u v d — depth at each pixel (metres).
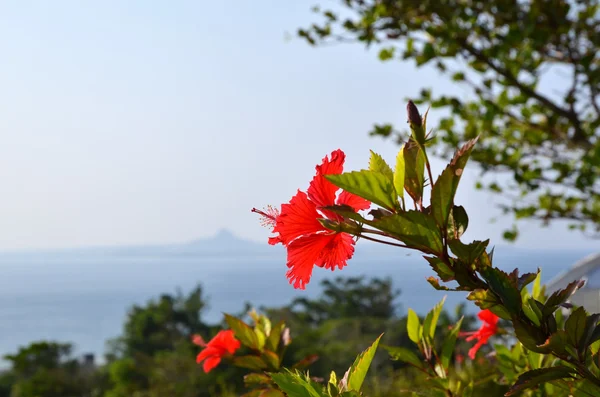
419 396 1.76
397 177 1.19
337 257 1.37
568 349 1.15
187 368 15.31
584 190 4.95
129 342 30.55
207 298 32.47
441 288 1.18
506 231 5.62
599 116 4.84
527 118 5.11
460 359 4.07
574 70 4.71
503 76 4.88
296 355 17.53
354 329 21.19
